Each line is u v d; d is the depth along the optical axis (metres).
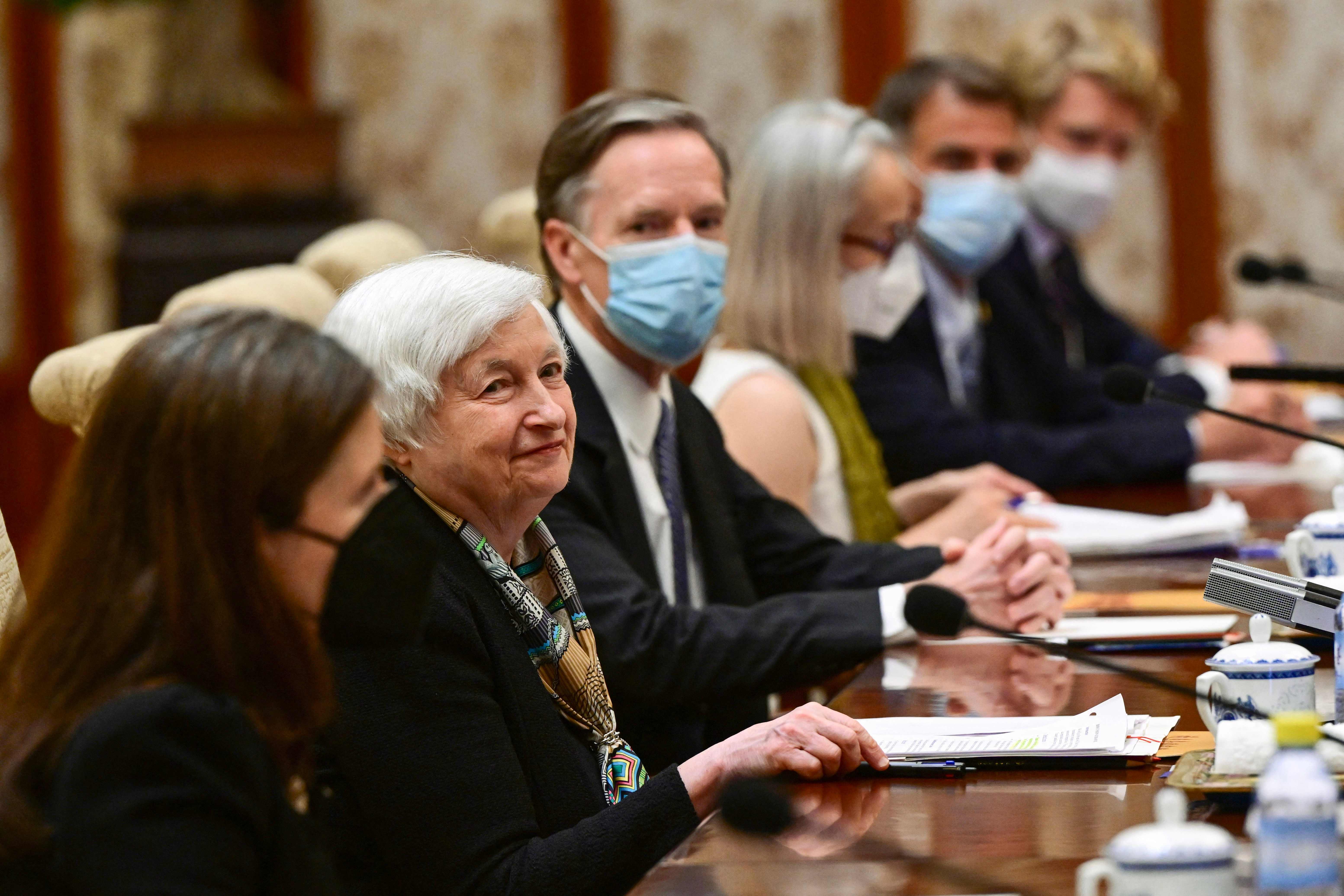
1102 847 3.10
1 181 17.81
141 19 17.86
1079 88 11.63
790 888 2.92
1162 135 17.33
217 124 15.29
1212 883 2.39
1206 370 11.77
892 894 2.86
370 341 4.32
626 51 17.44
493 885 3.88
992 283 10.38
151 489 2.80
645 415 5.92
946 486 7.88
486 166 17.55
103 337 5.78
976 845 3.16
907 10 17.17
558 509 5.41
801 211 7.64
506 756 4.04
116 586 2.80
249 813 2.75
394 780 3.94
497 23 17.48
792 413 7.30
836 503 7.61
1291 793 2.41
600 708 4.52
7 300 17.89
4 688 2.82
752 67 17.38
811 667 5.34
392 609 2.95
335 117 15.34
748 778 3.37
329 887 2.90
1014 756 3.79
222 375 2.81
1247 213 17.33
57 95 17.91
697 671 5.24
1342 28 17.00
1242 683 3.76
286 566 2.89
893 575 6.05
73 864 2.62
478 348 4.32
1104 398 10.05
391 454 4.33
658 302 5.78
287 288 7.03
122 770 2.66
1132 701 4.38
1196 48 17.23
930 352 9.12
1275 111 17.20
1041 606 5.54
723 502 6.11
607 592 5.27
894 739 4.01
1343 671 3.86
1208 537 7.16
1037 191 11.74
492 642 4.22
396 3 17.53
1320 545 4.94
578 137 5.93
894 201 8.16
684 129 6.02
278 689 2.86
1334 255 17.17
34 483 17.97
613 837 3.85
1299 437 5.50
